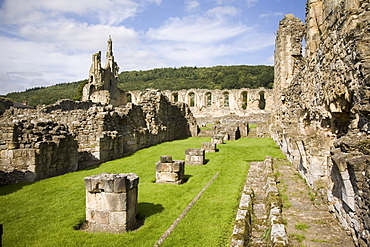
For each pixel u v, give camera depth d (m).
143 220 7.70
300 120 14.02
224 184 11.34
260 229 6.81
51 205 8.57
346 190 5.29
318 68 9.59
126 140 19.50
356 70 5.76
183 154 18.47
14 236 6.48
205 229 7.01
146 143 21.98
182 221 7.51
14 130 11.01
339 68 6.95
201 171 13.97
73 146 13.49
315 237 5.65
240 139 28.14
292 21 24.50
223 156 17.73
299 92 14.48
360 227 4.85
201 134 34.91
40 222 7.31
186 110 35.44
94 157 15.09
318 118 10.08
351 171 4.94
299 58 24.33
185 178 12.69
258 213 7.87
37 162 11.12
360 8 6.14
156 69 138.38
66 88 103.06
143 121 23.95
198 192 10.38
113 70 49.94
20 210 8.14
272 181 9.74
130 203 7.13
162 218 7.82
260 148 20.22
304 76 12.73
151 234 6.76
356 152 5.27
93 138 15.17
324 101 8.74
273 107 30.38
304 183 10.12
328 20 8.49
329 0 8.38
